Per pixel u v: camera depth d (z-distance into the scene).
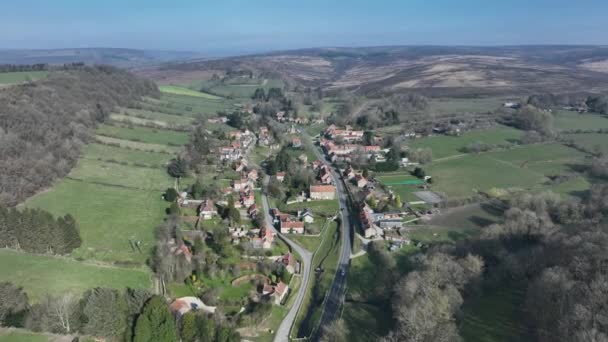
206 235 133.75
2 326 79.19
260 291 106.81
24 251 108.44
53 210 135.88
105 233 124.88
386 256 121.94
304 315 101.44
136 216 138.75
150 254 114.50
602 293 73.31
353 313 100.69
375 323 96.19
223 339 82.62
